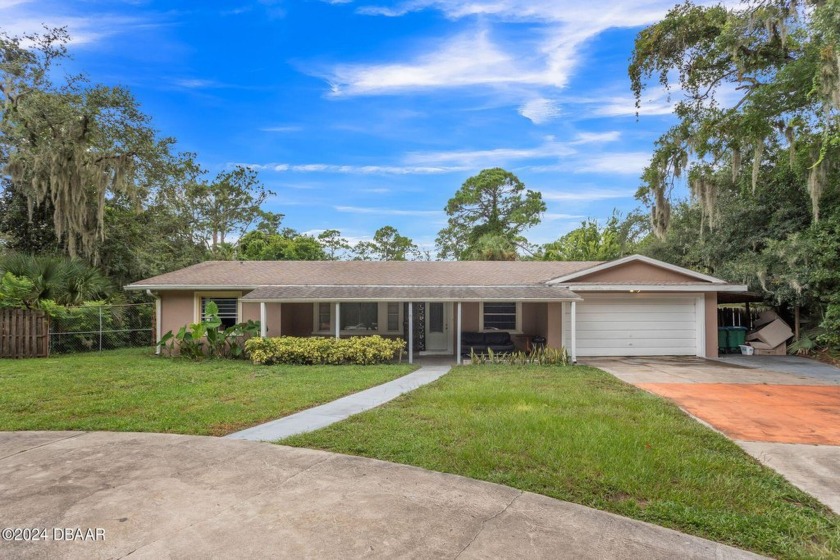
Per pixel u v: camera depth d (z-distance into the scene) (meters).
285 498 3.87
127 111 18.69
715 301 14.36
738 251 15.75
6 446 5.23
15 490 4.02
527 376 10.27
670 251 19.14
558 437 5.42
